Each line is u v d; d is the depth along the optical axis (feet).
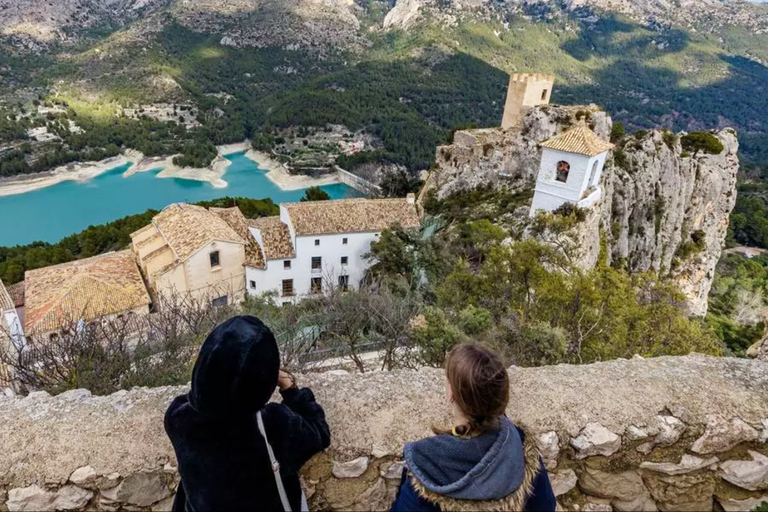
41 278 79.46
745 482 10.50
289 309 58.54
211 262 87.92
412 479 5.98
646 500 10.33
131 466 9.03
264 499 6.27
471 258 85.35
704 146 127.24
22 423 9.75
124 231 130.41
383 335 45.52
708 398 10.88
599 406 10.46
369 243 99.19
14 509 8.89
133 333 47.37
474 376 5.61
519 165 117.91
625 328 35.04
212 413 5.65
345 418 9.88
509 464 5.78
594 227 85.76
